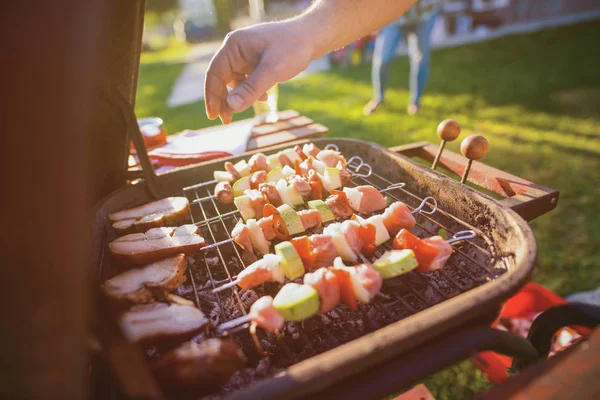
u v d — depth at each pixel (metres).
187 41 19.91
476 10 13.41
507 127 5.35
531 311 2.17
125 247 1.31
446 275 1.33
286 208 1.38
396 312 1.27
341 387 0.86
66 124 0.50
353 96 7.32
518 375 0.85
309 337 1.22
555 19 14.28
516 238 1.14
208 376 0.86
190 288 1.37
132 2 1.32
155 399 0.71
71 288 0.53
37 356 0.53
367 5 1.62
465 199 1.39
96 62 0.53
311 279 1.07
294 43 1.48
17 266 0.51
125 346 0.79
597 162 4.24
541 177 3.99
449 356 0.90
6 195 0.50
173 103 7.94
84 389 0.57
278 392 0.73
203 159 2.04
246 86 1.41
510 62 8.89
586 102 6.02
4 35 0.49
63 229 0.52
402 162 1.66
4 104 0.49
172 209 1.53
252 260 1.44
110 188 1.66
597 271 2.74
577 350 0.77
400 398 1.67
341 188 1.72
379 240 1.29
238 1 21.95
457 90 7.16
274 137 2.36
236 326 1.11
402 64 9.56
